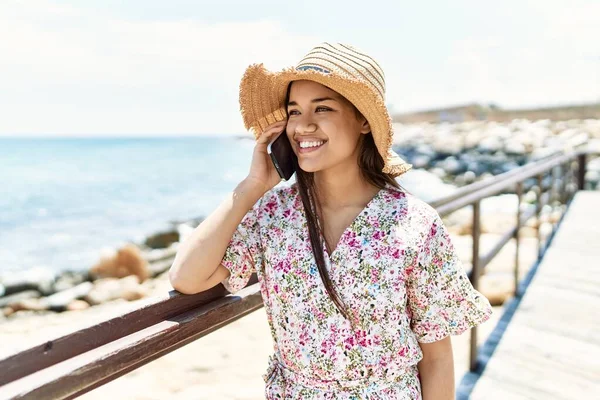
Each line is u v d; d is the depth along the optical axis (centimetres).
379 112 114
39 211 1930
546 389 269
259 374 327
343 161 123
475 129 3238
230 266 120
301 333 116
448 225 972
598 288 433
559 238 617
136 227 1603
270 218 125
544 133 2700
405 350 117
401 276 115
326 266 114
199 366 339
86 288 768
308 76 114
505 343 328
